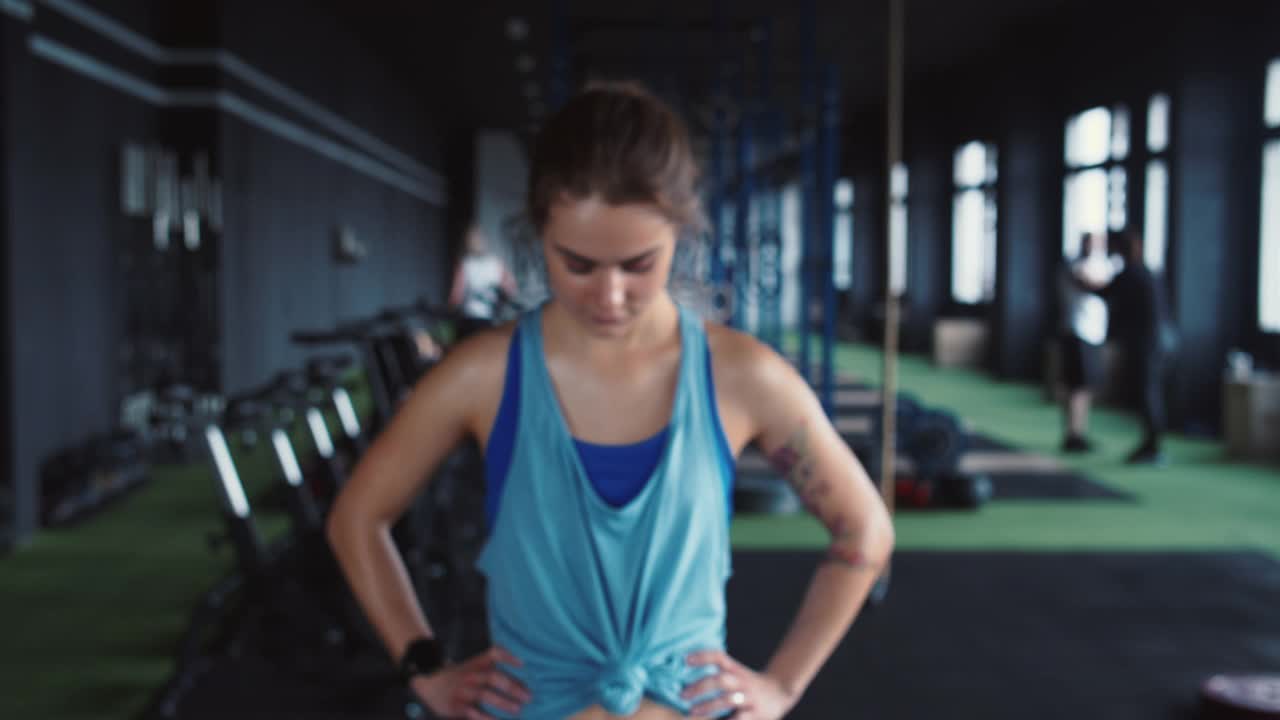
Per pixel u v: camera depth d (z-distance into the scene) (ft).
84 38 23.44
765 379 3.31
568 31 24.02
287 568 11.42
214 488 22.76
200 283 27.76
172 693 10.69
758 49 47.09
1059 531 18.72
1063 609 13.97
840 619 3.45
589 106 2.91
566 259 2.96
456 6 43.34
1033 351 45.37
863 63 51.70
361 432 16.02
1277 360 30.25
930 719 10.37
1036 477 24.04
